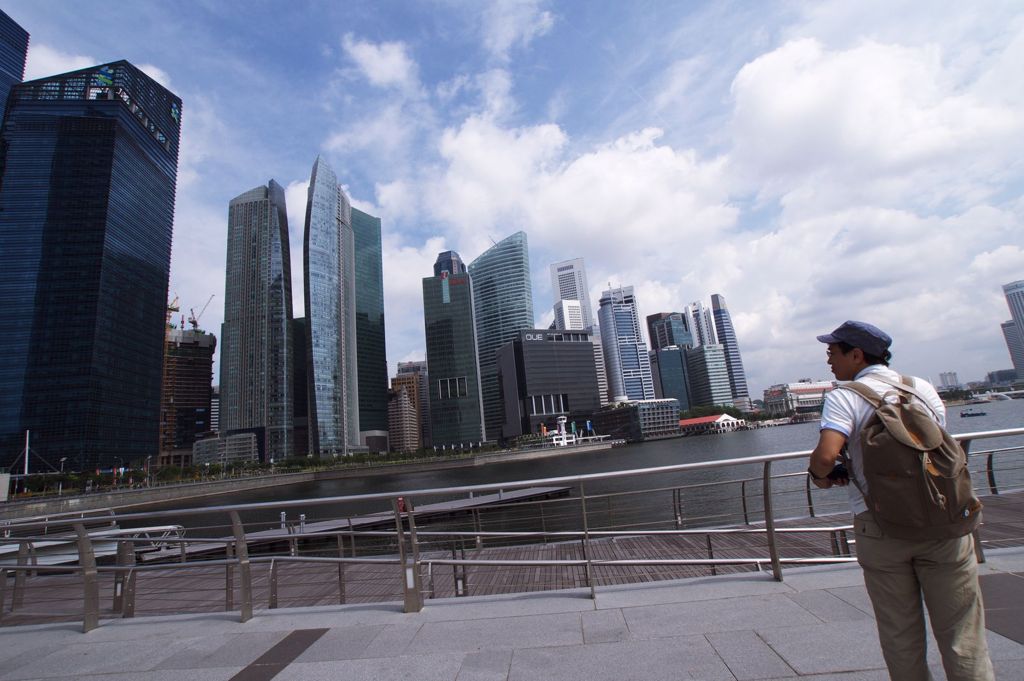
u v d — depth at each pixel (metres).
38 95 162.25
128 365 164.75
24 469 132.62
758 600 4.55
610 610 4.67
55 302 149.50
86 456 144.75
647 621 4.33
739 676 3.25
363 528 18.27
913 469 2.28
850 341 2.87
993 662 3.18
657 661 3.56
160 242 188.00
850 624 3.87
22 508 80.88
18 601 7.38
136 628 5.48
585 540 5.26
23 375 142.62
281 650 4.45
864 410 2.58
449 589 8.71
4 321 144.25
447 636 4.42
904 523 2.31
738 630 3.96
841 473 2.77
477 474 143.88
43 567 5.94
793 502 16.78
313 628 4.96
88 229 157.12
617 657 3.69
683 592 4.96
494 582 8.88
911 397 2.58
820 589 4.68
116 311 161.00
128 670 4.32
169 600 8.70
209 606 8.37
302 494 126.00
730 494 19.53
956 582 2.38
